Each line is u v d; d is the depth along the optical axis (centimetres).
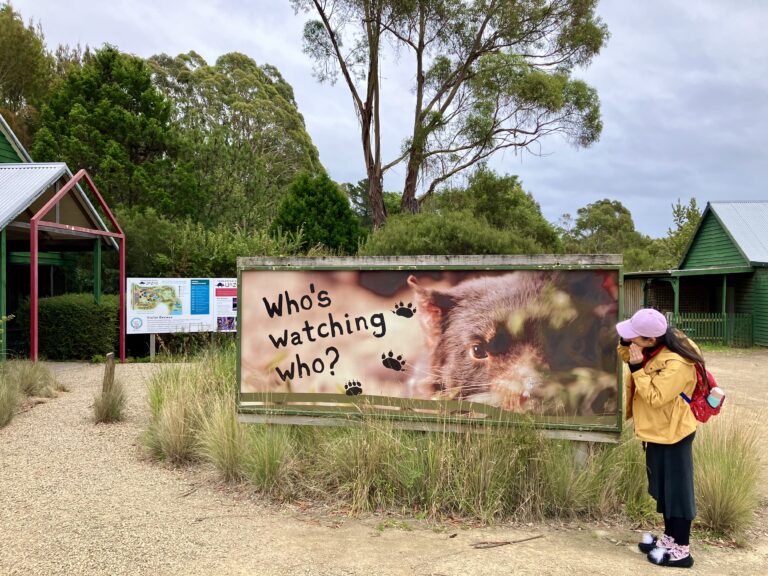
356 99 2975
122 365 1328
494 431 497
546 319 503
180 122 3675
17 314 1527
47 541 406
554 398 500
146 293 1394
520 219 3438
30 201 1247
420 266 529
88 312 1430
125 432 710
